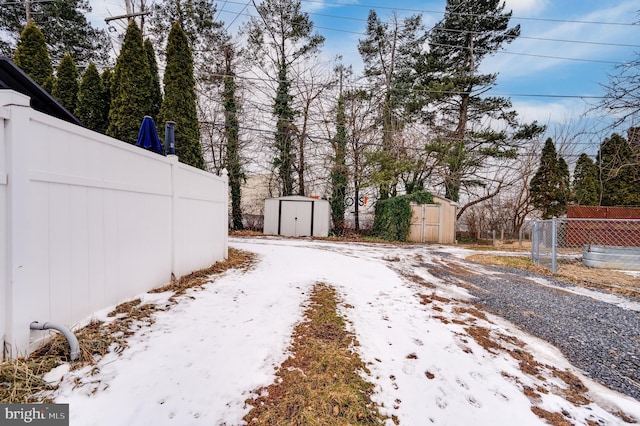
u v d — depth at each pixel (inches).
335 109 578.6
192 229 164.7
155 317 103.0
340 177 559.2
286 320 109.6
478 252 360.8
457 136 558.3
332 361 82.4
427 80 582.6
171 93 265.0
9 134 65.4
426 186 580.4
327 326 106.7
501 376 81.1
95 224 94.6
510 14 525.0
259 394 66.4
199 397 63.7
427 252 349.1
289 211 515.8
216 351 83.3
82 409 57.7
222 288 145.7
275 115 573.6
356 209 579.8
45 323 72.7
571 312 137.7
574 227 365.4
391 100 570.9
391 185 534.0
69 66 287.0
